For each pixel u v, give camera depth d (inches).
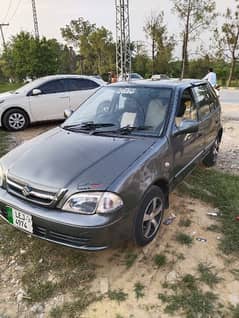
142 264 104.0
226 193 153.0
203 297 90.0
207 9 1004.6
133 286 94.7
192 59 1274.6
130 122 125.6
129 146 110.0
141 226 104.0
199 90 161.5
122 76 673.0
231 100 605.6
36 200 94.8
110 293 92.1
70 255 108.6
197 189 157.8
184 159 135.8
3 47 1590.8
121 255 108.3
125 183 93.0
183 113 135.0
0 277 100.0
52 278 98.9
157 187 111.7
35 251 111.0
